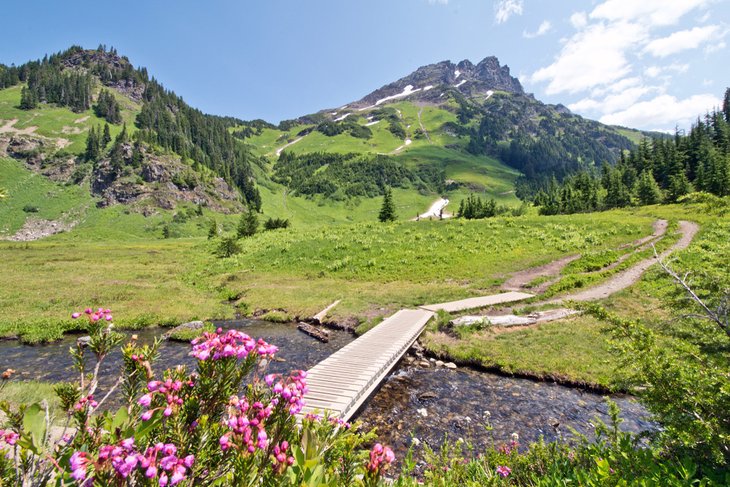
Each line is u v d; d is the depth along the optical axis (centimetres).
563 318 1934
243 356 230
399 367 1464
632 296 2161
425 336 1759
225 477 213
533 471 530
